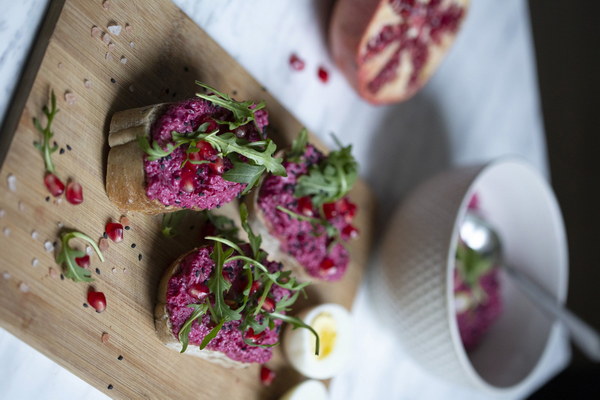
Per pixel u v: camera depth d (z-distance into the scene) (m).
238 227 0.44
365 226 0.52
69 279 0.38
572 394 0.62
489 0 0.60
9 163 0.36
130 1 0.40
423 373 0.57
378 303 0.52
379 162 0.55
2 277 0.36
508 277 0.57
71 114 0.38
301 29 0.50
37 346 0.37
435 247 0.48
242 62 0.47
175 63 0.42
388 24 0.47
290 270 0.43
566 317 0.53
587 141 0.64
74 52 0.38
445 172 0.51
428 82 0.57
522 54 0.63
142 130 0.38
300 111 0.50
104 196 0.39
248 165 0.38
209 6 0.45
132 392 0.40
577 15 0.63
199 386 0.42
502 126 0.62
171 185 0.38
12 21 0.38
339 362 0.47
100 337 0.38
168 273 0.40
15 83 0.38
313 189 0.43
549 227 0.55
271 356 0.43
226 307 0.38
